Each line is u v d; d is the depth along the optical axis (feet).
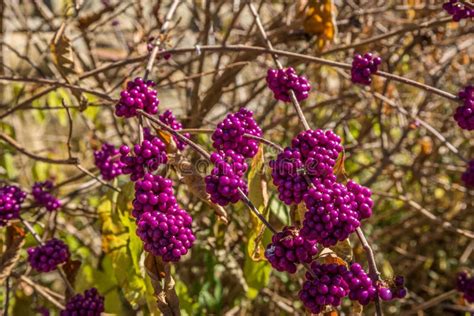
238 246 3.25
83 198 3.66
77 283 2.69
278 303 3.44
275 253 1.85
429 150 3.45
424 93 3.90
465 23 3.72
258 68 4.17
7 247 2.43
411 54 3.69
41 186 2.73
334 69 3.22
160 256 1.95
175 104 4.47
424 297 4.28
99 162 2.56
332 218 1.79
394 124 4.36
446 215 3.97
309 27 2.80
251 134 2.07
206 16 3.15
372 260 1.85
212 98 2.97
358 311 1.88
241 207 2.64
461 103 2.26
